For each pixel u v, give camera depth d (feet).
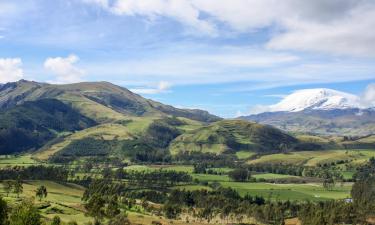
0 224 477.36
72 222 621.31
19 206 509.76
